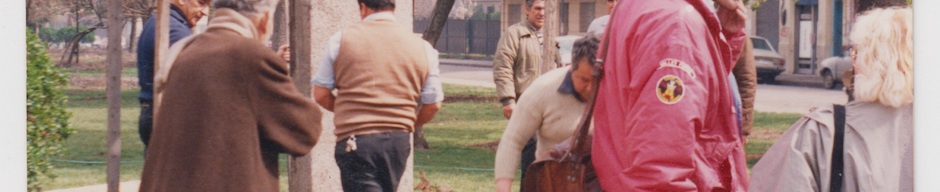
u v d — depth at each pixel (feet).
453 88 92.73
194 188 11.82
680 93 10.67
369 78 15.79
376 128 15.81
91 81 82.89
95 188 27.61
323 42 18.85
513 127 13.92
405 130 16.11
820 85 101.71
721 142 11.39
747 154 41.24
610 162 11.50
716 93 11.14
